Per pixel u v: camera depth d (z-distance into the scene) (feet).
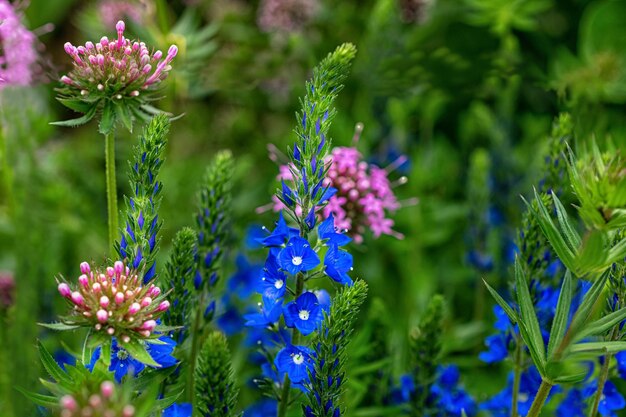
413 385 2.20
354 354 2.24
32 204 2.54
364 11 3.41
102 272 1.93
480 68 2.88
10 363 2.30
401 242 2.83
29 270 2.46
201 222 2.11
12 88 2.42
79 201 2.84
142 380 1.88
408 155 3.02
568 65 3.28
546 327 2.13
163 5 2.62
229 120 3.42
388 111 2.94
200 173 3.06
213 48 2.69
